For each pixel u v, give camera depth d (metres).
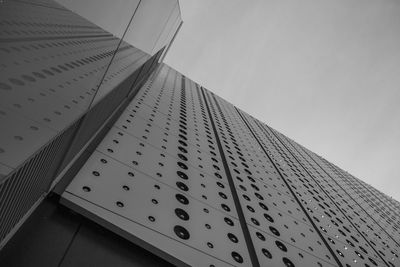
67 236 4.84
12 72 2.36
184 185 8.53
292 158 26.31
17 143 2.74
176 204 7.31
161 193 7.38
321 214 14.46
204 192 8.93
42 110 3.07
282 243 8.89
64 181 5.73
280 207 11.90
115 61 5.77
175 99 20.23
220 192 9.68
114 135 8.99
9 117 2.54
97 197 5.90
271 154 22.14
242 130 24.81
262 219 9.70
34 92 2.78
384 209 27.67
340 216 16.38
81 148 6.68
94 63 4.30
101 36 4.24
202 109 23.09
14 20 2.03
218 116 24.61
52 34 2.69
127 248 5.35
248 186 12.05
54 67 3.05
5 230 3.90
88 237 5.07
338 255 10.59
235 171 12.91
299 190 16.53
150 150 9.42
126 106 12.20
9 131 2.61
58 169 5.08
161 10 9.52
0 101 2.38
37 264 4.12
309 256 9.20
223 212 8.47
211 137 15.98
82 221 5.31
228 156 14.54
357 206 22.30
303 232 10.84
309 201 15.53
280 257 8.04
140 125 11.09
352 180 35.03
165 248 5.67
